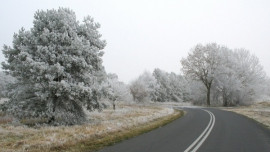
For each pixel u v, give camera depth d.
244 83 54.75
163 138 12.12
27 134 13.51
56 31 19.00
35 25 19.58
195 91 61.97
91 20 21.52
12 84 19.36
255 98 54.59
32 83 18.31
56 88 17.27
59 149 9.66
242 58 56.59
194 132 14.29
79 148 9.76
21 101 17.84
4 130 14.42
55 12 19.66
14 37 18.86
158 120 21.03
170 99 94.75
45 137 11.45
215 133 13.87
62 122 18.22
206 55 57.59
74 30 20.12
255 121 20.72
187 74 59.19
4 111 18.78
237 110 36.97
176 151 9.12
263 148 9.79
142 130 14.60
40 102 18.55
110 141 11.10
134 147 9.90
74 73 19.58
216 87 55.50
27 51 18.22
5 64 19.02
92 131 13.37
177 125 17.97
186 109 39.72
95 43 21.11
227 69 54.41
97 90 18.94
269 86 65.00
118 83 54.31
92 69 20.33
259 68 55.47
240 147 9.95
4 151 9.06
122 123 16.75
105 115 27.73
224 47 59.81
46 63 17.84
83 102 19.58
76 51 18.98
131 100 60.09
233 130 15.13
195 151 9.14
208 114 28.48
